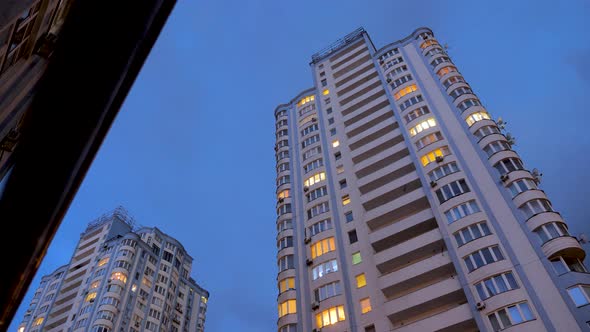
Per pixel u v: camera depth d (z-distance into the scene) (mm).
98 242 89625
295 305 44062
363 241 44781
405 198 44062
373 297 39875
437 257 37594
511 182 38156
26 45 9781
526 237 34344
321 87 69000
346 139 57281
